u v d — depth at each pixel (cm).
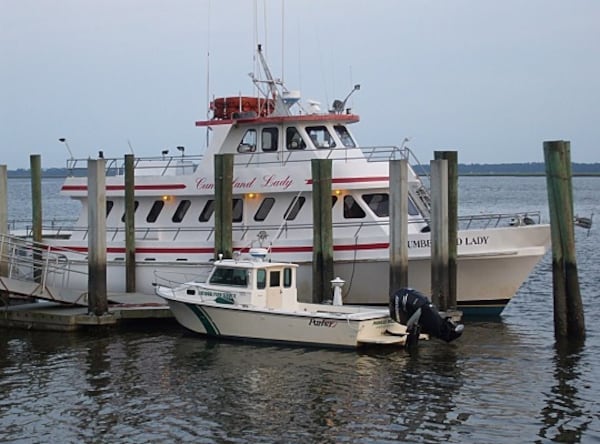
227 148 2752
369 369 1991
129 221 2675
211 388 1852
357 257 2477
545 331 2398
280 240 2552
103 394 1817
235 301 2278
